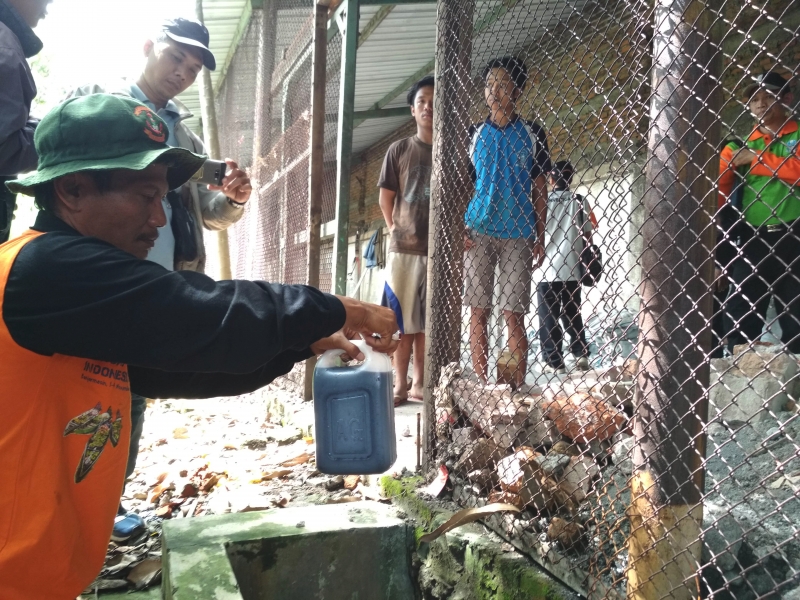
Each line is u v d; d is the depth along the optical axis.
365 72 7.99
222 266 6.62
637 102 1.41
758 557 1.48
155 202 1.42
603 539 1.65
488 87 1.99
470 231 2.22
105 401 1.41
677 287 1.33
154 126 1.41
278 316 1.31
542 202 1.97
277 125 5.54
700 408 1.32
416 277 3.84
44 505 1.32
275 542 2.10
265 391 5.14
